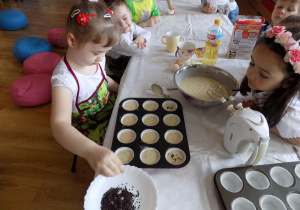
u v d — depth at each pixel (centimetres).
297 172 73
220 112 99
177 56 132
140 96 104
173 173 74
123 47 138
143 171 70
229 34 160
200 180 72
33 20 346
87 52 82
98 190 67
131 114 93
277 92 82
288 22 105
